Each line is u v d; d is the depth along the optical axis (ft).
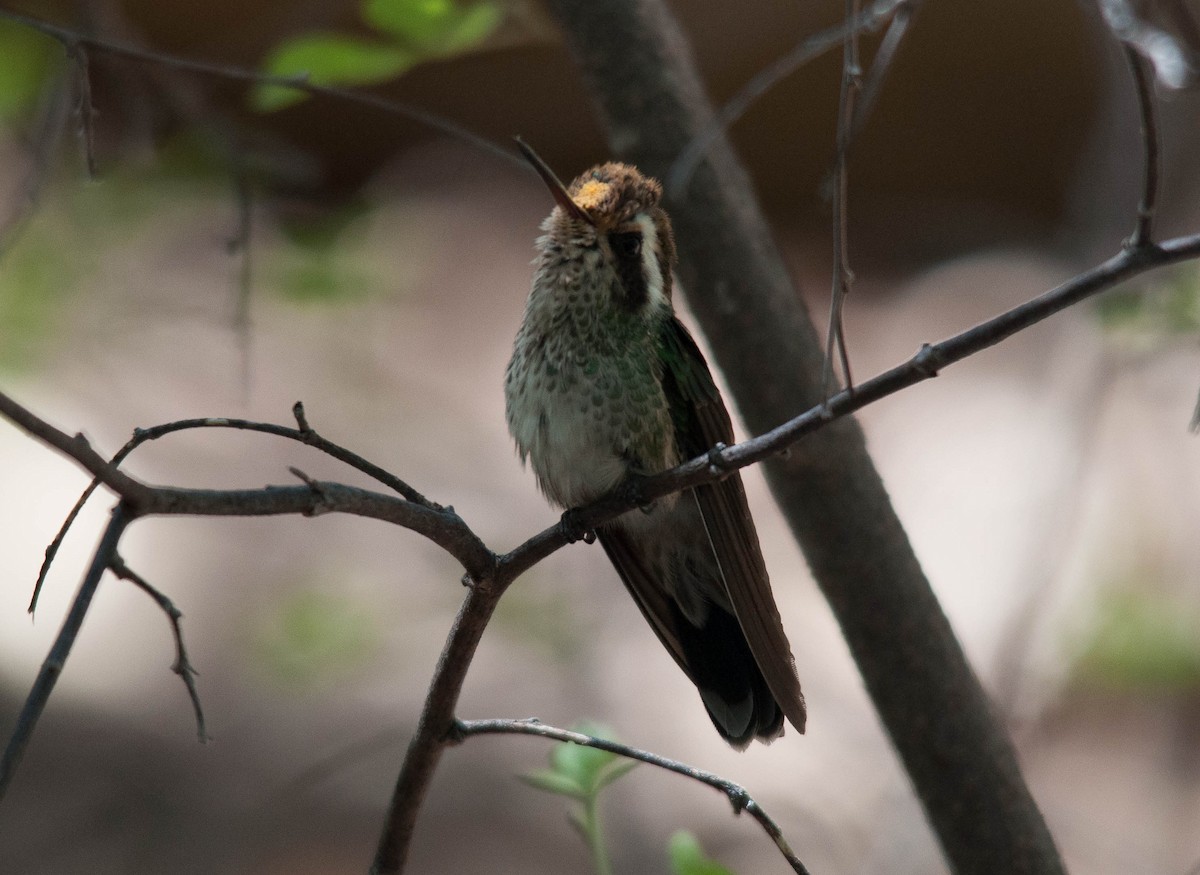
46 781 34.35
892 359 56.95
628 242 21.35
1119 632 32.68
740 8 63.16
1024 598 34.58
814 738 36.40
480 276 55.57
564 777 16.08
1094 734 38.06
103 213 32.22
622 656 37.96
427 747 14.96
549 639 36.40
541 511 42.09
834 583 19.86
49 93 25.20
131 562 40.81
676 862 15.49
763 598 19.75
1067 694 37.22
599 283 21.42
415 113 18.79
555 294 21.62
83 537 40.86
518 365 22.08
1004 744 19.88
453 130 18.98
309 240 33.01
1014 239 65.10
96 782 34.35
